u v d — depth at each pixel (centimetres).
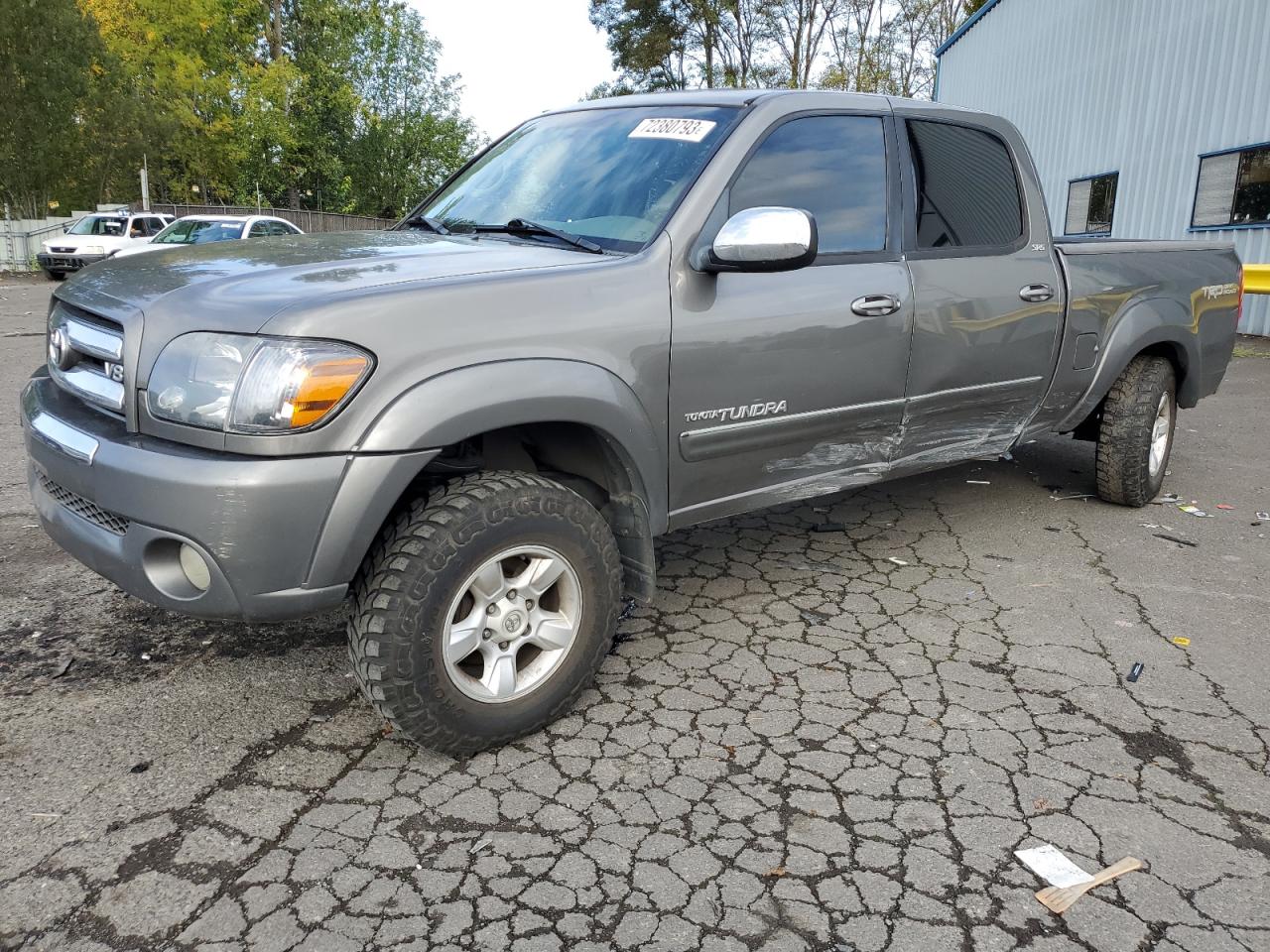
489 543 261
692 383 307
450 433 248
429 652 255
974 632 364
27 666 324
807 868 231
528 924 212
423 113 4553
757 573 422
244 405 232
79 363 286
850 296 346
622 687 320
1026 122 1942
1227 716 304
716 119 341
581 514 282
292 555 238
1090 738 290
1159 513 518
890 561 438
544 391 264
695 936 209
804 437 348
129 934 207
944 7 3884
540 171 368
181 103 3222
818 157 351
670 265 301
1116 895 223
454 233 356
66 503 277
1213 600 398
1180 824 249
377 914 215
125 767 269
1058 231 1831
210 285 257
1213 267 533
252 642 346
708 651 347
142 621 361
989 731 294
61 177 2673
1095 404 479
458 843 239
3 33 2416
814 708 306
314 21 4034
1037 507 524
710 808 254
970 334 395
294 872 228
